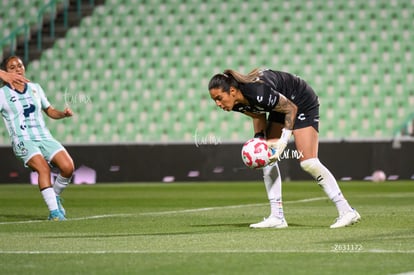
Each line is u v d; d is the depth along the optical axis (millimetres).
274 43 97750
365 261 21062
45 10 101312
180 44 98438
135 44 98812
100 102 95375
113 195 59312
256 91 28344
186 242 25891
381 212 40031
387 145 77312
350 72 95438
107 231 30438
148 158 78562
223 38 98438
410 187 66875
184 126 93688
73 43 99312
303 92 30484
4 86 36531
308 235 27922
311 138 30891
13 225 33312
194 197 56375
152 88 96062
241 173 78312
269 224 31344
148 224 33844
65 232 30047
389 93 94125
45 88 97250
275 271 19422
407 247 24125
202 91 95562
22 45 99875
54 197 36688
